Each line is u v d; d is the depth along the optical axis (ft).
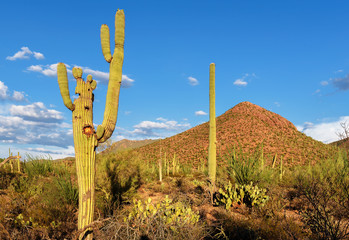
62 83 12.26
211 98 28.71
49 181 27.68
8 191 26.27
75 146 12.57
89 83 13.30
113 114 13.50
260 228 15.60
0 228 13.85
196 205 23.29
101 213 20.35
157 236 12.58
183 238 12.95
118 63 13.82
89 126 12.71
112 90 13.56
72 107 12.49
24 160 43.27
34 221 16.70
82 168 12.47
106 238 11.96
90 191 12.64
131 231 12.76
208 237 15.07
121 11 14.26
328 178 26.86
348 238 12.92
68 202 22.65
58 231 15.93
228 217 18.22
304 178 23.56
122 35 14.10
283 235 14.03
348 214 16.34
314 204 14.38
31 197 24.59
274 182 29.25
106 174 26.40
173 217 14.34
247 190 23.58
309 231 14.73
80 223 12.41
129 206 21.59
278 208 20.21
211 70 29.32
